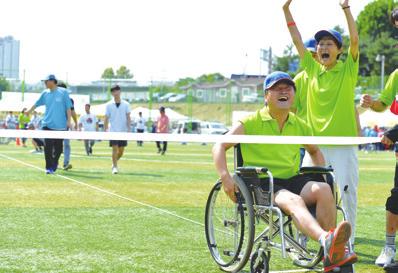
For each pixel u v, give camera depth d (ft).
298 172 19.38
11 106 151.84
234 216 19.43
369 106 22.33
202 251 22.38
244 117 19.67
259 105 192.65
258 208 17.84
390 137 20.92
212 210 20.39
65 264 20.13
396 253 23.00
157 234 25.31
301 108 24.66
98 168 56.44
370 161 86.43
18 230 25.57
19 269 19.38
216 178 49.16
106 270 19.48
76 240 23.84
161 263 20.51
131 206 32.65
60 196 35.86
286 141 18.86
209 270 19.71
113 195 36.86
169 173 53.11
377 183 49.29
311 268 18.51
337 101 23.09
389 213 20.85
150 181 45.60
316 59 25.58
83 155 79.77
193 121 174.81
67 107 49.11
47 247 22.56
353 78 23.21
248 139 18.75
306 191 17.99
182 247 22.97
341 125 23.07
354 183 23.36
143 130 126.00
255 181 17.79
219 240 20.63
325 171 18.86
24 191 37.76
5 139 123.44
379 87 197.67
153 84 209.26
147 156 82.02
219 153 18.72
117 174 50.57
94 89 190.80
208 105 206.28
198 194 38.29
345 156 23.24
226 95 201.87
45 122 48.91
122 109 50.93
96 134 21.90
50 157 48.75
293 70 257.34
